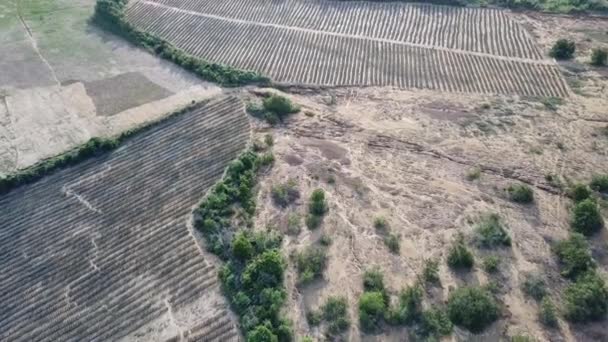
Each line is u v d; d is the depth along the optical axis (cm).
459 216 3012
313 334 2458
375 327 2462
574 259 2681
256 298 2569
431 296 2594
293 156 3422
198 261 2819
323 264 2741
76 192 3269
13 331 2638
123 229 3045
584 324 2481
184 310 2616
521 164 3344
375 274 2656
